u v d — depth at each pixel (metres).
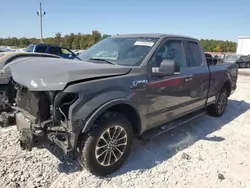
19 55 6.61
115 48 4.16
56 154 3.69
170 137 4.71
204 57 5.27
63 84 2.77
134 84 3.40
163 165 3.67
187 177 3.40
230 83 6.34
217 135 5.01
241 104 8.04
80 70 2.97
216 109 6.11
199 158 3.94
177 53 4.41
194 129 5.27
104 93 3.05
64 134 2.88
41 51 14.06
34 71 3.04
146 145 4.27
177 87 4.20
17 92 3.50
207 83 5.21
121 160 3.44
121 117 3.29
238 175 3.53
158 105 3.88
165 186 3.17
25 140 3.12
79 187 3.02
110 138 3.24
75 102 2.82
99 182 3.14
